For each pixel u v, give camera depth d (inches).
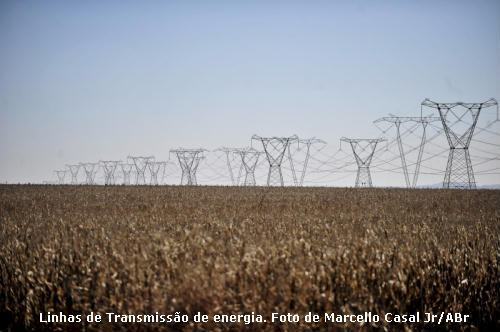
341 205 1418.6
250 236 674.2
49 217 1082.7
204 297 454.3
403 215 1176.2
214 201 1544.0
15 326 502.6
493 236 773.9
